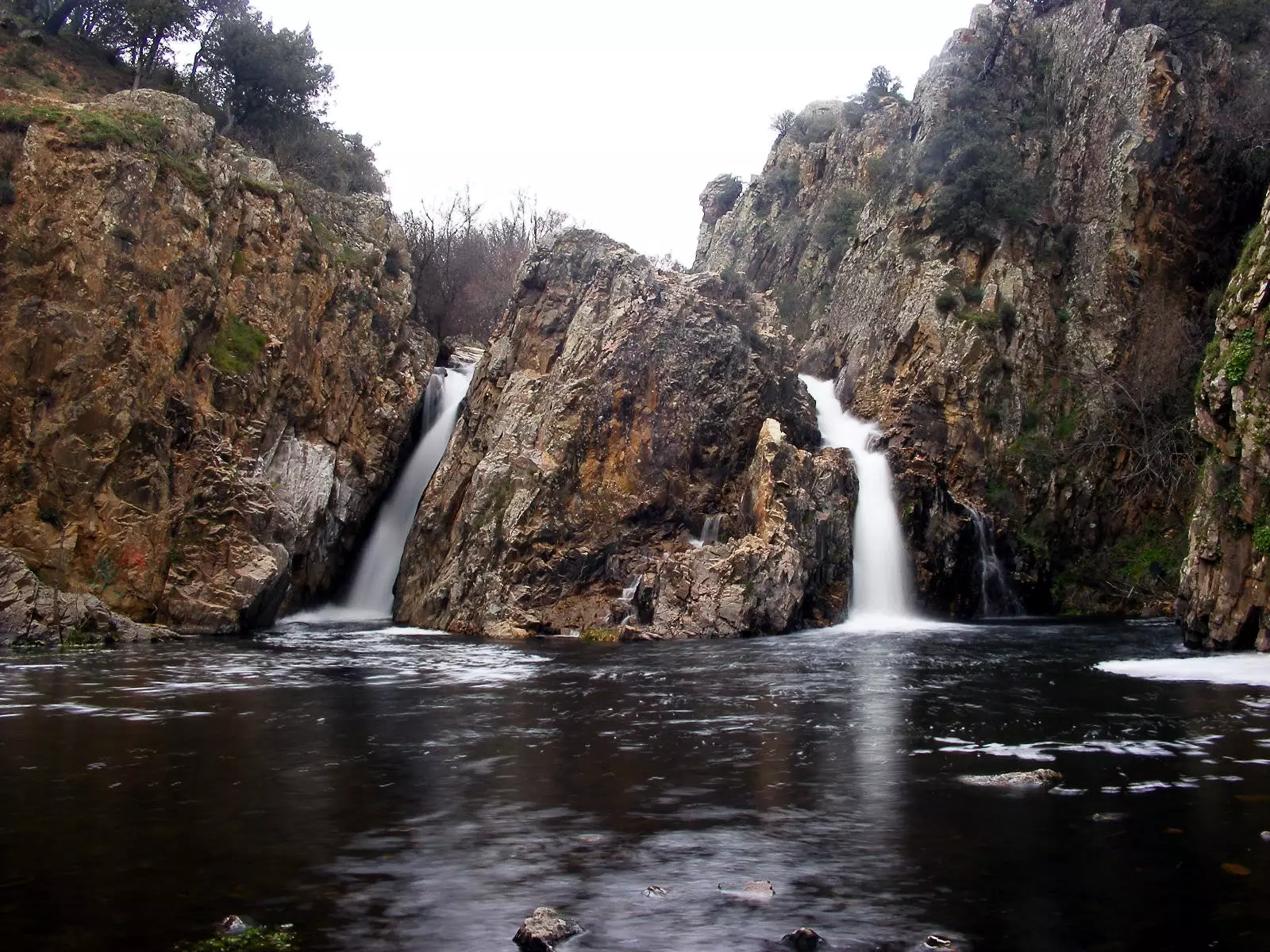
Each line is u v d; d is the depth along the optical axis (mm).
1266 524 21266
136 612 27516
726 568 28672
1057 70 46688
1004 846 8594
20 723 14516
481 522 31422
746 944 6656
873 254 47062
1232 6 45219
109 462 27609
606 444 32438
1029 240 42469
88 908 7254
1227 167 41906
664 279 35688
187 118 33531
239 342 32844
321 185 47562
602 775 11281
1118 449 38938
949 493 36875
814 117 64750
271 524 30766
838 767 11609
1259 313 22016
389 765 11812
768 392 35594
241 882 7805
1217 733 13344
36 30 41688
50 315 27734
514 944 6652
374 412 38688
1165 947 6547
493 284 63750
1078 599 37406
